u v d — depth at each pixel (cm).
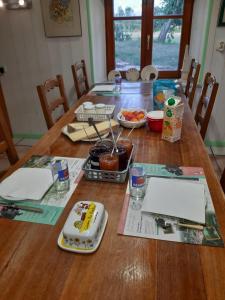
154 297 54
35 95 303
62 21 258
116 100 192
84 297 55
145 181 90
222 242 67
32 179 95
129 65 302
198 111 188
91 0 250
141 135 132
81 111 157
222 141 286
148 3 266
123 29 284
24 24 265
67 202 84
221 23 235
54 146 124
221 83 259
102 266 62
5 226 75
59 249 67
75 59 275
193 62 238
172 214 75
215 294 54
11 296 56
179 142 123
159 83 154
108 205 82
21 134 327
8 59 285
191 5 264
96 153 96
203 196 82
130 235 70
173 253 64
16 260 64
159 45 286
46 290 57
